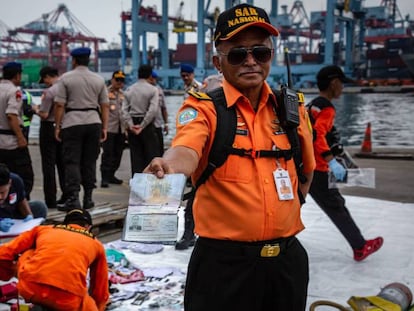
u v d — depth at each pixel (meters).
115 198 6.91
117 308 3.42
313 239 5.05
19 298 3.44
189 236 4.68
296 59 88.12
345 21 78.88
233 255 1.90
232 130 1.88
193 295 1.98
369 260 4.46
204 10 64.69
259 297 1.94
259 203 1.87
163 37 77.50
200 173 1.94
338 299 3.64
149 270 4.11
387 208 6.26
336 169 4.12
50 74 6.48
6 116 5.46
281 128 1.96
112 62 109.50
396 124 27.80
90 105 5.68
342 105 45.91
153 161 1.73
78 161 5.71
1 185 3.89
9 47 124.56
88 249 2.92
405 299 3.31
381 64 87.25
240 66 1.90
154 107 6.68
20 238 3.03
